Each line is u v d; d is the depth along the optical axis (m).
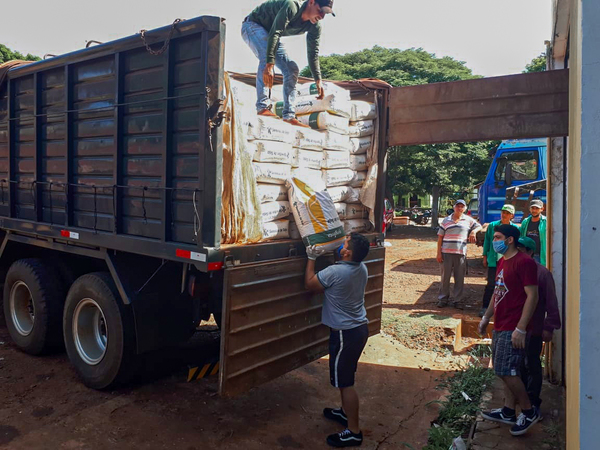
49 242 4.91
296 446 3.79
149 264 4.29
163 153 3.62
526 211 11.34
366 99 5.23
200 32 3.37
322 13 4.45
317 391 4.80
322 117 4.50
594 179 1.96
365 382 5.08
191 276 3.80
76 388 4.59
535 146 12.47
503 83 4.53
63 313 5.03
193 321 4.48
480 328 4.37
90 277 4.45
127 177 4.01
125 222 4.06
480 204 13.70
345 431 3.84
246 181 3.70
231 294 3.45
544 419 4.17
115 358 4.26
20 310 5.54
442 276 7.95
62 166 4.60
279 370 3.89
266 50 4.54
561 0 3.89
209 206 3.41
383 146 5.07
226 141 3.55
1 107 5.31
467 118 4.68
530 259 3.83
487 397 4.57
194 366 4.53
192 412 4.23
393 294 9.14
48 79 4.66
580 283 1.97
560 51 4.91
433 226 25.05
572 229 2.40
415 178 23.86
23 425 3.88
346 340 3.83
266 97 4.74
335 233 4.02
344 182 4.79
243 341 3.57
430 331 6.48
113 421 4.00
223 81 3.39
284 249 3.99
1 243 5.73
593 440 1.96
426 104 4.85
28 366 5.09
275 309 3.83
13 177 5.25
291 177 4.15
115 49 3.92
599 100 1.96
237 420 4.14
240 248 3.59
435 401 4.59
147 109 3.77
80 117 4.37
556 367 4.88
